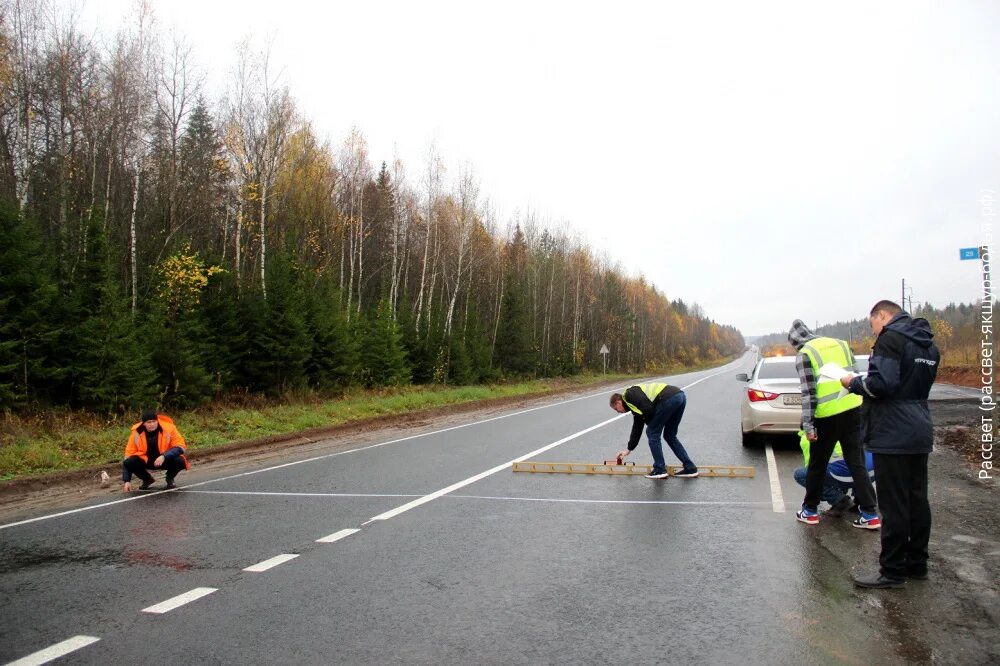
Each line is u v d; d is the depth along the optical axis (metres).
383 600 4.57
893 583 4.64
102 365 15.08
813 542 5.86
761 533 6.18
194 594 4.74
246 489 8.95
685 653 3.67
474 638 3.91
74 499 8.78
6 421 12.95
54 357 14.93
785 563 5.27
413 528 6.56
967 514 6.61
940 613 4.18
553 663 3.57
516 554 5.63
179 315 18.31
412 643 3.85
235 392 20.14
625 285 83.69
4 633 4.08
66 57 21.62
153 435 9.23
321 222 35.22
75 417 14.48
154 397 16.17
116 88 22.08
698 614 4.24
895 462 4.64
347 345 24.38
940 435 12.49
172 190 24.41
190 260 17.97
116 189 23.98
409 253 45.03
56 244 18.33
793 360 12.43
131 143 23.31
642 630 4.00
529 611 4.33
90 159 22.81
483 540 6.09
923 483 4.75
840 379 5.05
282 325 20.72
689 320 153.88
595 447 12.39
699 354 145.88
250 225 26.50
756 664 3.53
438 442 13.79
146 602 4.59
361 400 22.12
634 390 9.03
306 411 18.38
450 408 22.92
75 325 15.32
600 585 4.83
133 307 18.41
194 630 4.08
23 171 18.50
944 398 20.73
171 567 5.41
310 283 24.84
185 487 9.30
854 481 6.28
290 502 7.96
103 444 12.46
